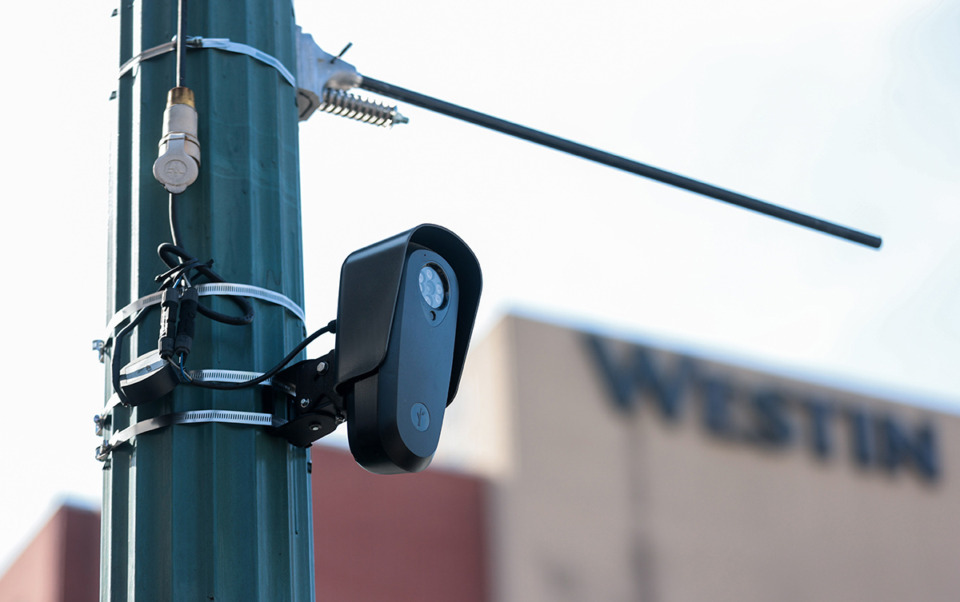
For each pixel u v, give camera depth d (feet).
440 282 12.95
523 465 88.17
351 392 12.28
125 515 12.84
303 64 16.07
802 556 101.50
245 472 12.75
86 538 64.59
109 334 13.66
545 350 93.50
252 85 14.61
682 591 93.86
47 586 63.05
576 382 94.32
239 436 12.85
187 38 14.48
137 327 13.28
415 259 12.60
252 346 13.20
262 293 13.57
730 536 98.27
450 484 84.23
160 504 12.62
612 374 95.91
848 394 109.40
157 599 12.34
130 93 14.74
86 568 63.82
